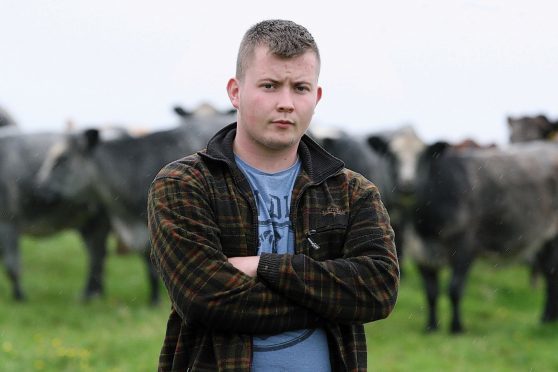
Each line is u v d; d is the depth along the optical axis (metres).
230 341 3.32
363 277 3.40
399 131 15.88
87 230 16.27
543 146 16.42
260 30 3.48
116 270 18.86
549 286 15.08
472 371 10.77
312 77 3.48
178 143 15.17
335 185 3.61
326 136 15.43
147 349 11.02
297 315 3.34
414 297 16.53
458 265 14.30
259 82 3.42
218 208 3.45
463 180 14.66
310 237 3.47
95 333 12.17
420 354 11.77
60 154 16.14
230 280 3.30
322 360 3.40
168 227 3.40
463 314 15.46
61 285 16.95
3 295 15.59
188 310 3.31
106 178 15.59
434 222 14.34
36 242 21.50
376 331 13.51
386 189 15.51
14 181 16.23
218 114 17.95
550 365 11.39
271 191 3.52
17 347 10.68
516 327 14.09
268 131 3.43
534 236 15.36
